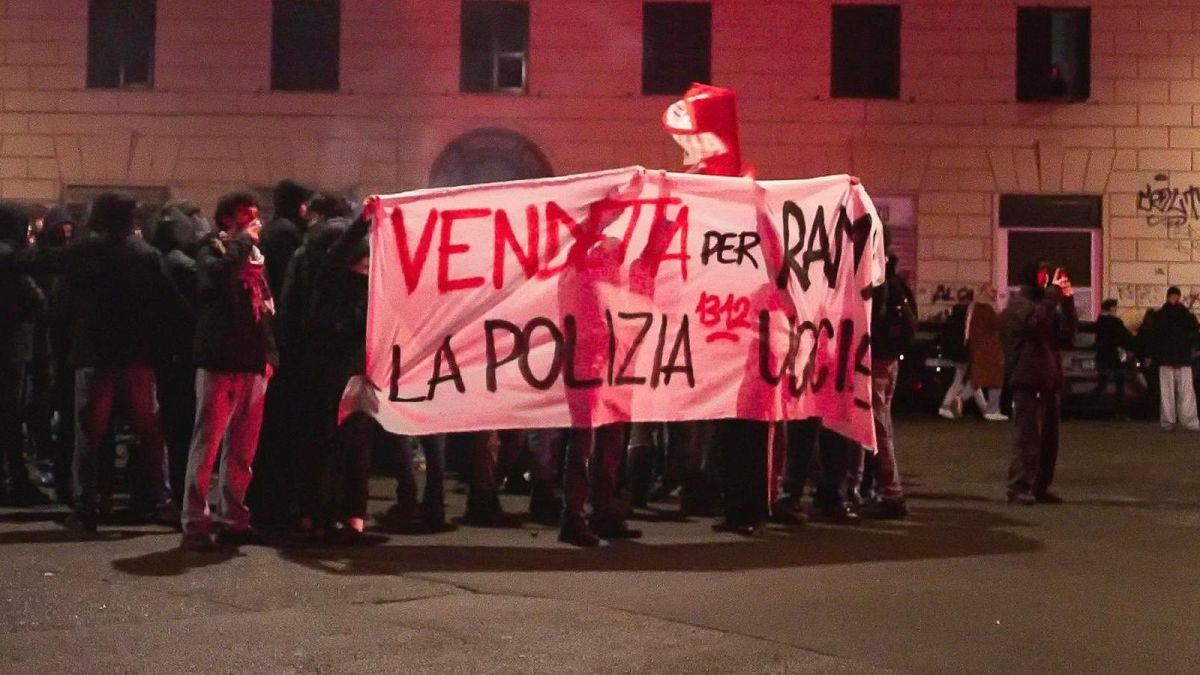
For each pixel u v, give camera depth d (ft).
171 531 30.07
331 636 20.92
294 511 30.63
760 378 30.66
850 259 32.19
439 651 20.13
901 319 33.47
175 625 21.50
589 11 83.61
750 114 83.56
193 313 30.71
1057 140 83.61
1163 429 61.87
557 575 25.72
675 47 83.97
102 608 22.59
